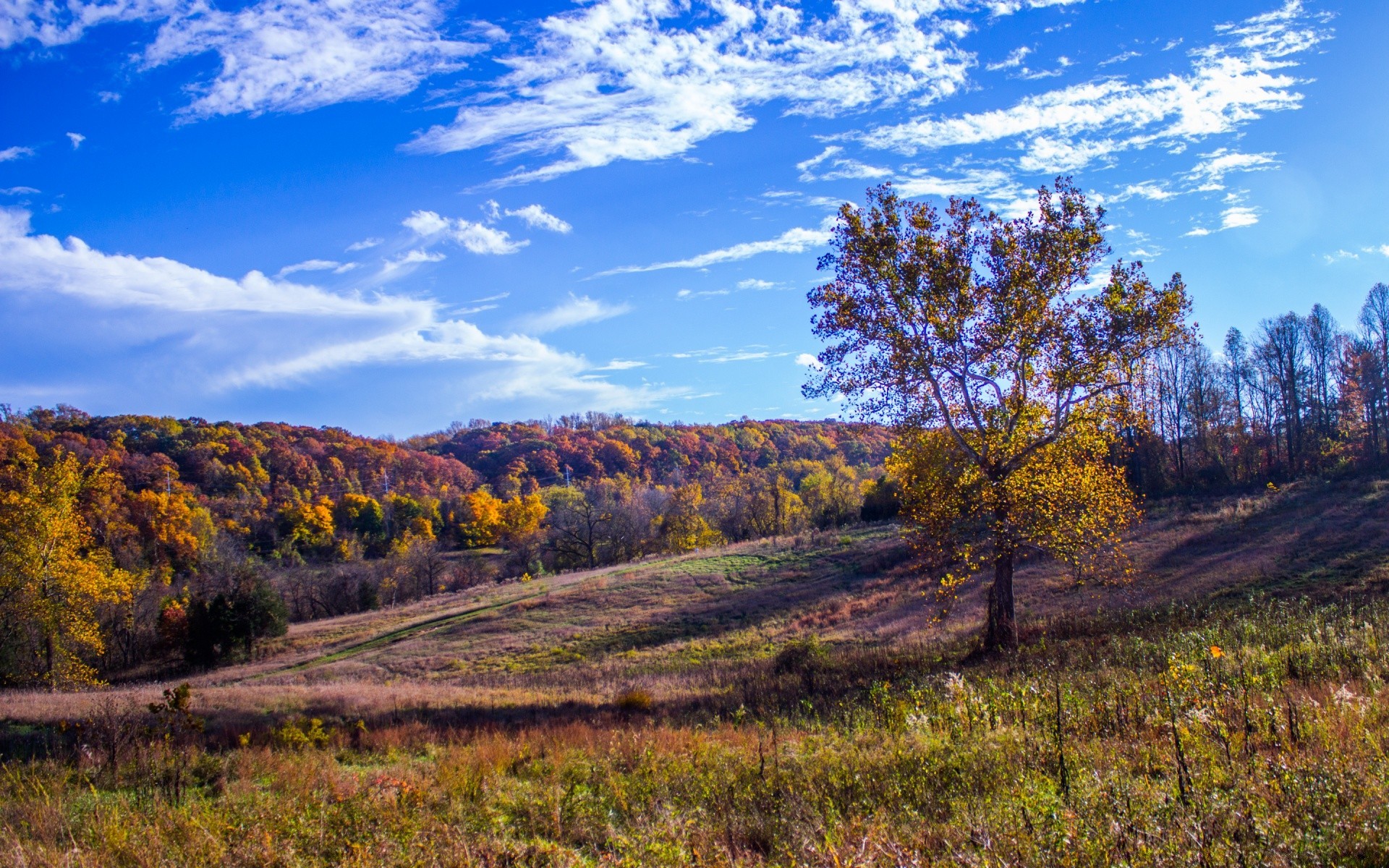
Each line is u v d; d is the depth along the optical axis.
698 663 29.62
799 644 23.56
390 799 7.84
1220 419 66.56
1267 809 4.72
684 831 6.04
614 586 51.09
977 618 29.78
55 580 36.28
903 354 20.39
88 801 8.45
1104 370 20.12
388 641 47.47
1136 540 37.72
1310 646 11.14
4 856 6.15
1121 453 25.06
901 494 23.19
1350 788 4.84
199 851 6.38
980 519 22.06
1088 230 19.77
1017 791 5.74
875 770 7.67
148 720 12.88
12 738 14.55
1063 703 9.47
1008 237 20.19
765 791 7.28
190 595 61.09
